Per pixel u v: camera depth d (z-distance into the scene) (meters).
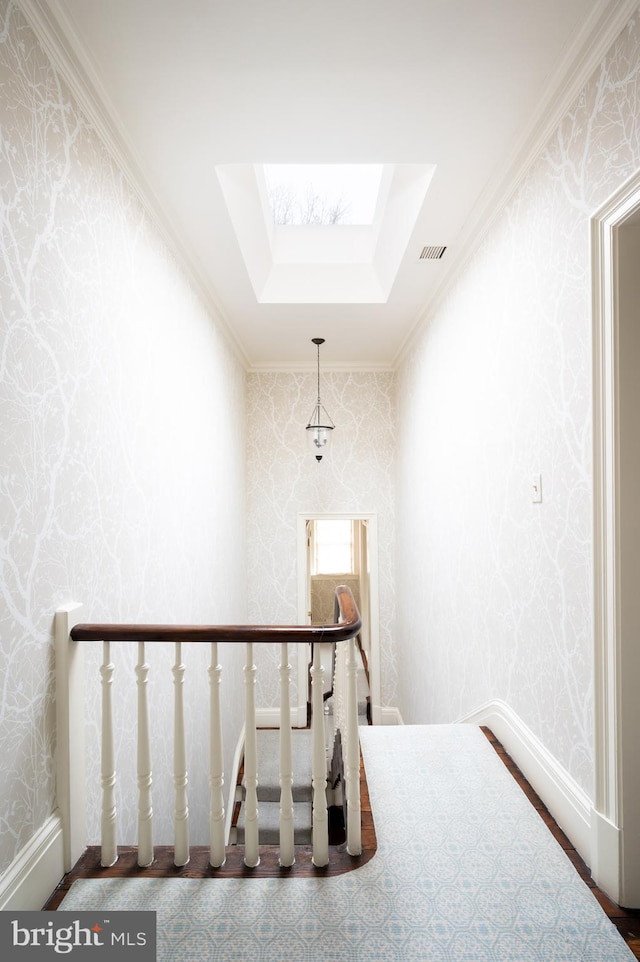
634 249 1.35
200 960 1.16
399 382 4.74
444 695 3.16
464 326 2.68
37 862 1.23
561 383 1.63
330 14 1.35
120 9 1.30
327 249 3.38
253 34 1.40
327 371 4.98
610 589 1.37
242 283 3.05
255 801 1.43
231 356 4.02
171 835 2.23
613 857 1.34
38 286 1.27
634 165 1.27
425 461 3.66
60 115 1.39
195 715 2.71
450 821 1.64
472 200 2.22
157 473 2.17
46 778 1.29
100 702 1.58
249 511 4.93
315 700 1.43
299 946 1.20
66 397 1.41
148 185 2.01
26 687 1.21
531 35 1.42
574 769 1.57
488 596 2.34
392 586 4.98
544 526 1.76
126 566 1.83
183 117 1.71
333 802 2.25
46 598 1.30
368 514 4.98
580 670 1.53
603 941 1.23
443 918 1.28
